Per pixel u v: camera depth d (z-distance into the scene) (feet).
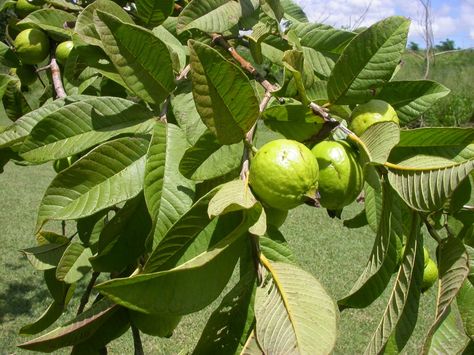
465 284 1.39
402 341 1.30
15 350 5.13
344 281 7.43
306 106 1.30
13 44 2.37
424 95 1.55
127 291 0.95
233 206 0.93
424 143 1.29
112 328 1.33
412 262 1.29
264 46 1.94
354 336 5.75
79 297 6.26
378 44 1.38
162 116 1.33
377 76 1.39
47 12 1.97
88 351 1.32
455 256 1.32
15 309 6.07
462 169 1.15
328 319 0.97
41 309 6.11
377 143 1.20
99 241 1.34
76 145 1.33
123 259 1.35
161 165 1.23
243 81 1.10
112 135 1.33
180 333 5.72
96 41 1.53
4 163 2.07
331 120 1.30
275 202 1.08
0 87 2.17
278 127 1.36
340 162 1.22
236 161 1.20
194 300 1.02
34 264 1.70
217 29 1.65
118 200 1.22
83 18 1.54
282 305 1.01
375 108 1.39
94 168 1.24
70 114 1.35
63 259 1.59
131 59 1.28
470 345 1.39
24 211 10.30
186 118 1.33
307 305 1.00
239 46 2.18
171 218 1.19
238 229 1.02
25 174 14.23
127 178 1.25
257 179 1.08
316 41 1.96
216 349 1.14
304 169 1.07
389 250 1.34
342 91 1.41
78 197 1.22
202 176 1.18
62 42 2.30
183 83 1.46
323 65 1.95
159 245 1.02
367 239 9.56
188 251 1.04
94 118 1.36
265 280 1.07
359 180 1.25
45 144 1.34
